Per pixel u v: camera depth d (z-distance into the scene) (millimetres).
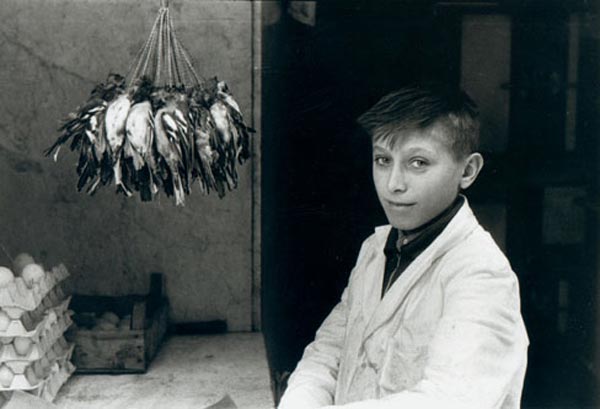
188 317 2123
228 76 2041
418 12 1939
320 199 2053
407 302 1338
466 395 1164
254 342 2053
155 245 2100
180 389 1734
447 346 1197
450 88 1404
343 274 2066
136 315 1848
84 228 2086
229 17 2018
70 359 1833
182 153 1259
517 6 1900
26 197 2066
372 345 1367
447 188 1357
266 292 2111
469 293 1234
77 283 2100
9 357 1641
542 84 1923
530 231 1960
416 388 1193
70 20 2002
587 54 1904
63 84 2025
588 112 1912
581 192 1924
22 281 1682
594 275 1952
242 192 2096
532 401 1963
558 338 1974
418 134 1347
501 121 1934
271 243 2088
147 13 2002
